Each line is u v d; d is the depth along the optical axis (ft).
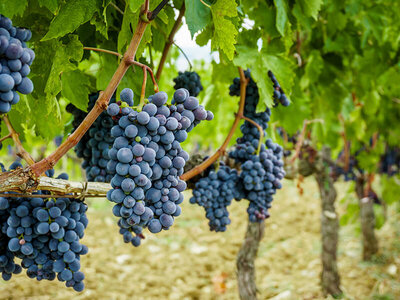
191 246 9.21
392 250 8.69
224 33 2.08
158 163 1.90
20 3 1.97
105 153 2.46
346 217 7.68
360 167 6.63
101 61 2.69
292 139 4.82
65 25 2.09
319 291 6.70
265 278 7.63
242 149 2.76
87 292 6.48
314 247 9.20
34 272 2.15
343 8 3.97
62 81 2.58
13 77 1.66
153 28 2.85
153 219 1.91
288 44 2.99
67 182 2.05
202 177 2.72
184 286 7.22
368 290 7.00
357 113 6.31
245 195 2.74
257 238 4.57
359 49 4.26
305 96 4.10
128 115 1.79
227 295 6.92
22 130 2.85
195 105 1.93
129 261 8.23
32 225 2.08
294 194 13.75
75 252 2.15
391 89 5.48
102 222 10.59
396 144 6.68
